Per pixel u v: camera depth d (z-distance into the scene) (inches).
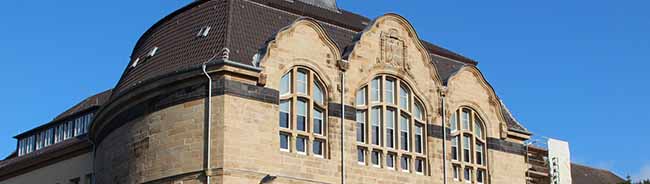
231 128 1552.7
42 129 2417.6
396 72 1803.6
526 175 2065.7
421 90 1839.3
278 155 1595.7
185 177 1562.5
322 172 1647.4
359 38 1764.3
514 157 2000.5
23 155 2445.9
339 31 1827.0
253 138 1569.9
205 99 1581.0
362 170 1705.2
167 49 1752.0
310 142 1647.4
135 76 1765.5
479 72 1963.6
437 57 1995.6
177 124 1601.9
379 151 1747.0
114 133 1790.1
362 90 1759.4
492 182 1926.7
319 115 1686.8
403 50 1829.5
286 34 1657.2
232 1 1748.3
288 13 1807.3
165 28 1830.7
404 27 1841.8
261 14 1755.7
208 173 1533.0
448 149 1854.1
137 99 1685.5
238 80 1584.6
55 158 2204.7
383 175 1736.0
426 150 1822.1
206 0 1793.8
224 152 1535.4
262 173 1563.7
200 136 1567.4
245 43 1657.2
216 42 1652.3
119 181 1724.9
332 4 2122.3
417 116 1835.6
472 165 1903.3
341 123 1695.4
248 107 1578.5
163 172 1596.9
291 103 1643.7
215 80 1578.5
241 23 1702.8
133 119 1705.2
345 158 1683.1
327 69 1702.8
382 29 1804.9
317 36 1704.0
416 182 1782.7
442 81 1892.2
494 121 1974.7
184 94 1606.8
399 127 1786.4
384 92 1781.5
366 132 1736.0
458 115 1908.2
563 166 2192.4
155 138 1630.2
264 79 1604.3
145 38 1916.8
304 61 1672.0
